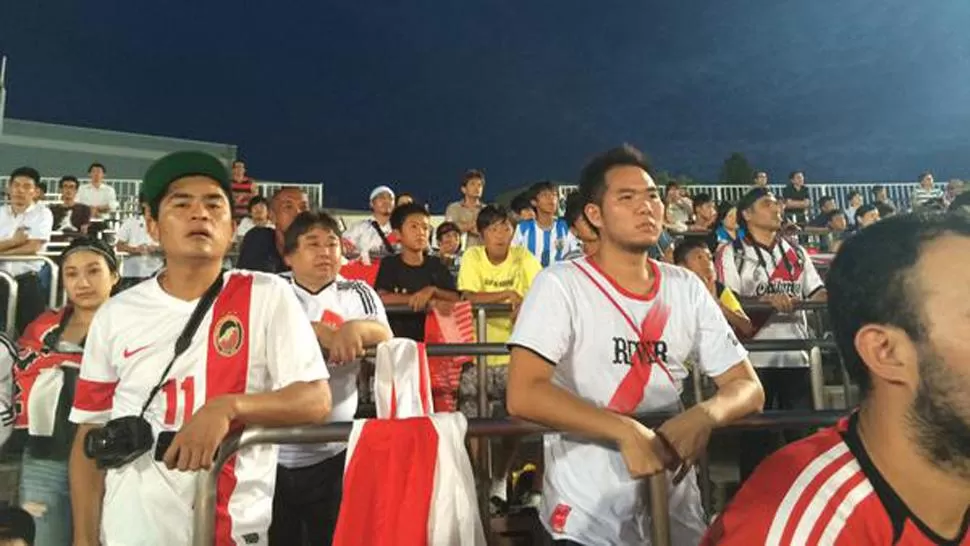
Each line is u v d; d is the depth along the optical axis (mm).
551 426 1989
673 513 2281
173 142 23422
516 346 2113
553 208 7512
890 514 1191
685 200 12477
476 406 4754
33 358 3365
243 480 2059
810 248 11812
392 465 1971
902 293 1112
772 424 2076
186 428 1787
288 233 3561
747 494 1312
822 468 1249
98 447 1959
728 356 2275
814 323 5156
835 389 4664
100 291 3455
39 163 21109
